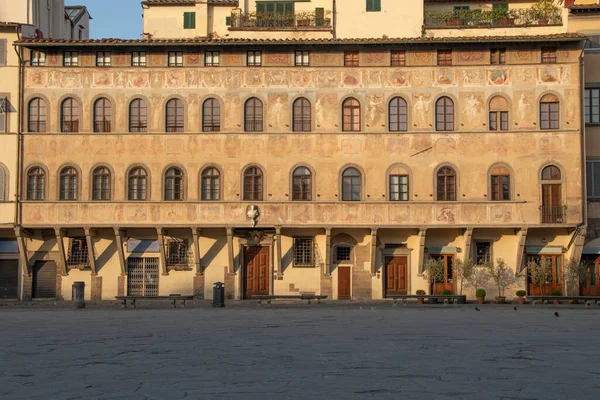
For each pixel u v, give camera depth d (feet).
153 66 186.50
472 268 181.27
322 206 182.91
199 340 89.04
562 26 191.83
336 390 55.88
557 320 120.88
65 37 239.09
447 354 75.77
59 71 186.29
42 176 185.16
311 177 184.03
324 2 204.33
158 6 217.56
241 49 186.19
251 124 186.09
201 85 186.29
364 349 79.71
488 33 194.18
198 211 183.42
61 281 187.21
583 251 185.68
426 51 184.96
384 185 183.42
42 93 186.09
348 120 185.47
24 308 159.22
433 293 186.19
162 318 124.36
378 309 150.61
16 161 184.75
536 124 182.60
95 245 187.62
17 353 77.66
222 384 58.59
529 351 78.48
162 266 186.50
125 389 56.90
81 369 66.64
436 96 184.03
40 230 187.62
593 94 188.75
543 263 181.88
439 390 56.03
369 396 53.67
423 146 183.32
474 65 184.14
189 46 185.06
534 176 181.78
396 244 186.80
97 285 186.91
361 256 186.80
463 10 204.85
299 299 182.39
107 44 182.80
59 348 81.76
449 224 181.37
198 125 185.57
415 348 80.59
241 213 183.21
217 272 187.11
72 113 186.19
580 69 182.60
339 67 185.47
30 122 186.19
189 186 184.44
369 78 185.16
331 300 182.60
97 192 184.96
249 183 184.65
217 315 131.34
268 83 185.88
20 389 57.26
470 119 183.62
